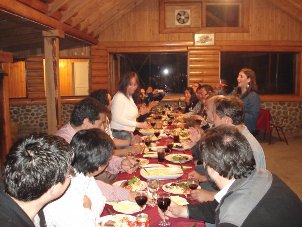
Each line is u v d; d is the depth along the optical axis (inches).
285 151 265.6
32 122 323.3
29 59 316.5
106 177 100.5
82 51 325.4
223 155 54.3
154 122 192.9
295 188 180.9
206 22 322.7
